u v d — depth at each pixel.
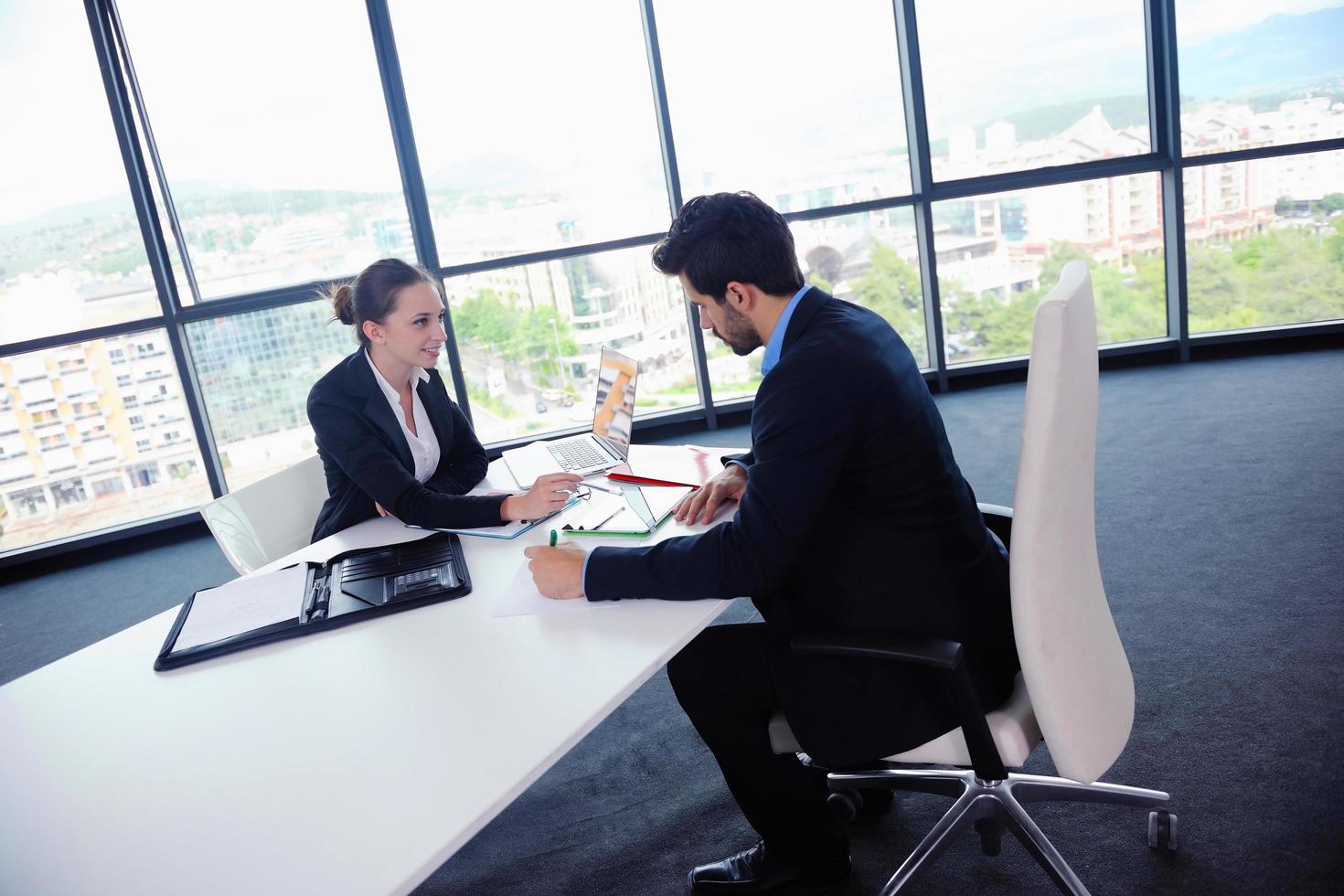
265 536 2.16
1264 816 1.73
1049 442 1.16
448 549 1.77
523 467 2.30
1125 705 1.37
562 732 1.10
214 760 1.15
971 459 3.94
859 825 1.88
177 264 4.55
